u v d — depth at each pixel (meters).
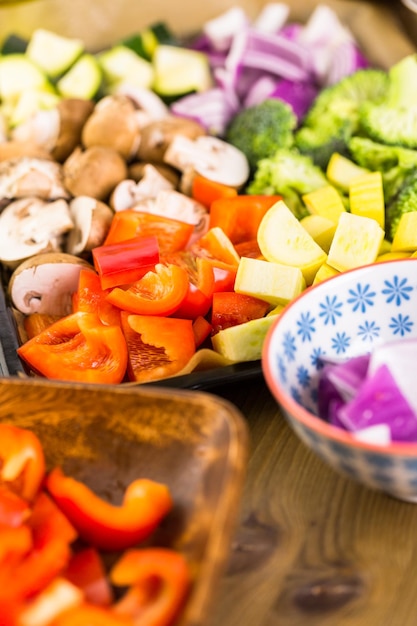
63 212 0.61
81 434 0.44
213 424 0.41
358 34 0.79
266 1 0.82
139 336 0.54
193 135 0.68
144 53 0.79
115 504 0.44
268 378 0.43
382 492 0.45
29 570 0.40
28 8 0.81
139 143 0.68
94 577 0.41
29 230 0.61
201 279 0.55
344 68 0.75
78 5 0.81
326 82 0.76
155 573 0.40
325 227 0.58
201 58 0.77
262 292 0.54
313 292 0.47
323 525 0.45
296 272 0.54
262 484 0.47
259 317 0.55
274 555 0.44
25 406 0.45
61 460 0.45
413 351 0.43
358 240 0.54
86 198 0.62
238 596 0.42
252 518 0.45
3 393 0.44
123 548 0.43
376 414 0.42
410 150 0.63
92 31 0.82
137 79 0.76
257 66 0.75
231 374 0.51
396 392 0.43
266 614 0.42
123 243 0.56
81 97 0.76
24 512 0.42
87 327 0.53
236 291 0.54
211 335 0.55
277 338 0.45
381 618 0.41
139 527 0.42
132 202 0.63
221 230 0.58
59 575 0.41
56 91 0.77
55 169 0.65
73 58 0.77
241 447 0.40
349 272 0.48
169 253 0.59
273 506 0.46
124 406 0.43
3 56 0.79
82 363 0.53
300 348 0.46
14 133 0.71
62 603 0.39
